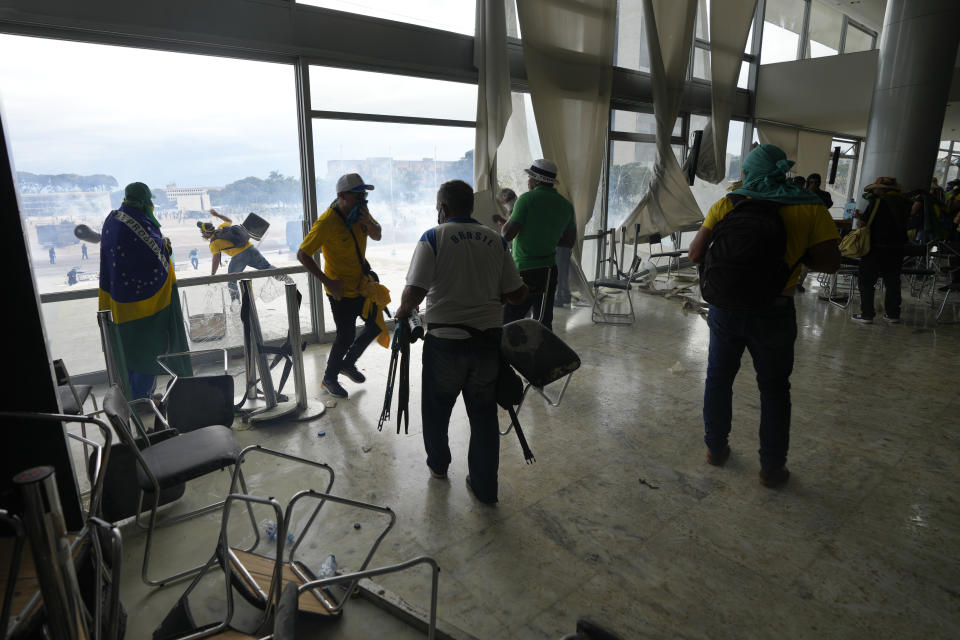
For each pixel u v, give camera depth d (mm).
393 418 3480
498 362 2342
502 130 5465
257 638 1396
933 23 6945
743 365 4465
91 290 3719
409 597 1975
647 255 8453
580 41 5777
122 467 2287
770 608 1912
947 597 1955
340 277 3598
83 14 3477
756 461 2928
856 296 7098
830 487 2672
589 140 6023
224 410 2738
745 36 8070
